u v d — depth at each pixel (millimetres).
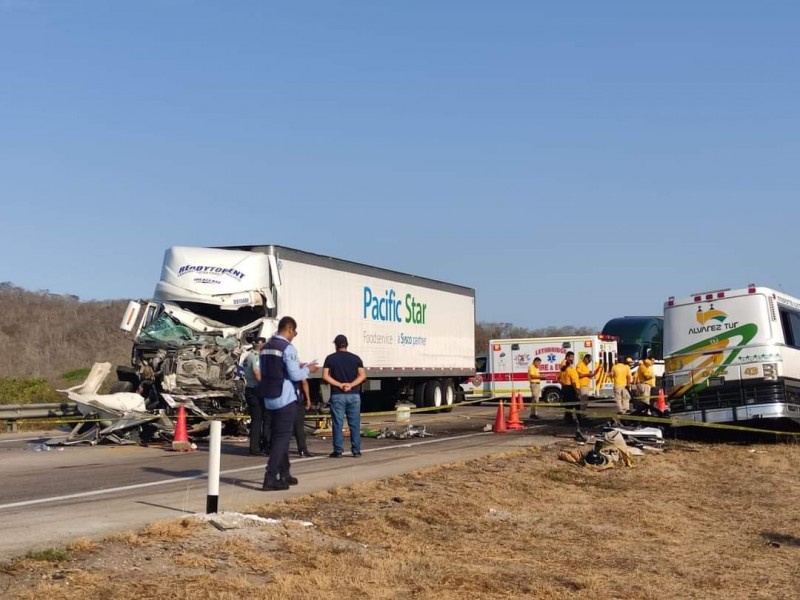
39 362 53719
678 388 20906
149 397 20531
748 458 18625
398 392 32250
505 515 11828
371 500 11648
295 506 10844
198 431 19312
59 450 17906
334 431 16344
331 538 9484
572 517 12125
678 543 11008
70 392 19234
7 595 6770
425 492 12539
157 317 21391
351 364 16266
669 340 21234
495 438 20922
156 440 19281
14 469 14734
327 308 25656
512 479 14422
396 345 30000
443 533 10500
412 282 31344
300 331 24141
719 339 20500
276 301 22688
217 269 21891
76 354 59000
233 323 22375
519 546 10227
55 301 77812
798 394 20656
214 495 9750
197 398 19781
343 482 12883
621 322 42594
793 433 20672
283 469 12141
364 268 27984
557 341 38969
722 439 21672
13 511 10344
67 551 8039
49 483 12906
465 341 35656
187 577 7578
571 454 16938
